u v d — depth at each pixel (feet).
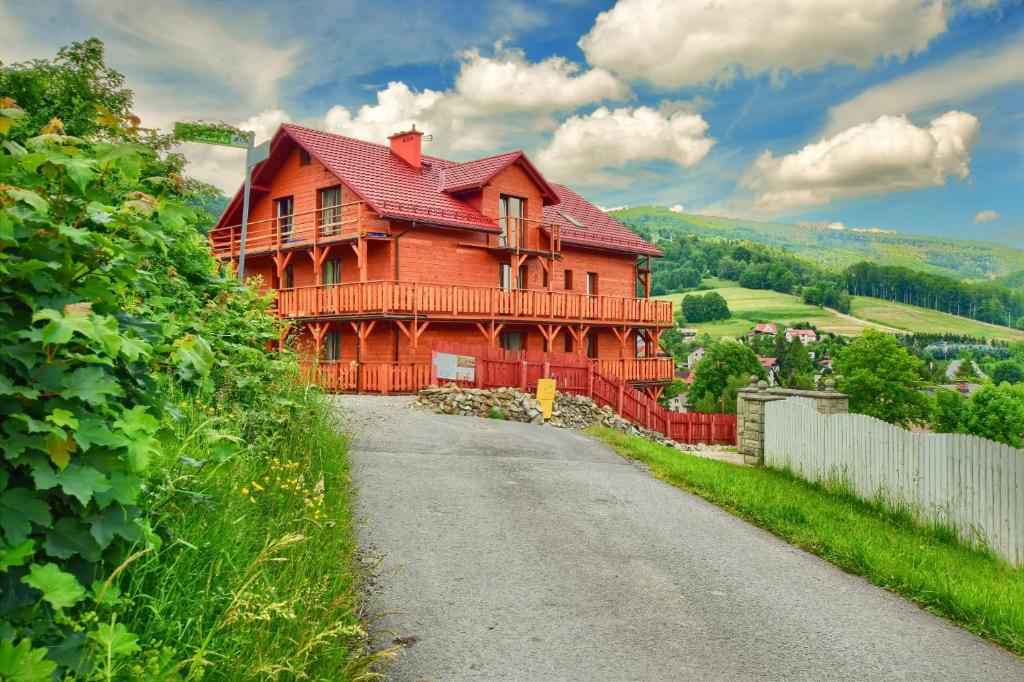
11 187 8.63
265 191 99.45
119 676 8.90
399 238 84.02
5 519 7.79
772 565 24.68
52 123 9.97
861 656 17.99
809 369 441.27
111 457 8.88
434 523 25.79
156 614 10.24
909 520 34.47
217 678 10.70
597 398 75.15
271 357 28.30
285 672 11.89
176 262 24.06
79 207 9.70
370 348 87.04
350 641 15.70
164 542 11.82
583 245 105.70
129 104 56.34
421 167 97.81
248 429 21.71
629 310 106.73
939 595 22.30
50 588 7.84
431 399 59.57
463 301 83.61
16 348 8.18
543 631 17.94
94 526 8.59
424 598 19.35
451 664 15.90
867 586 23.59
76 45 54.49
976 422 240.73
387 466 33.65
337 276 90.99
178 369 17.52
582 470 37.78
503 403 59.21
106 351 8.79
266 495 18.22
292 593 13.79
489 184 92.48
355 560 21.09
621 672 16.12
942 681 16.96
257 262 102.89
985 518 30.58
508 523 26.66
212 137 44.21
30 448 8.21
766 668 16.93
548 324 94.32
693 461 45.21
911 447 34.68
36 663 7.07
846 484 38.86
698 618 19.54
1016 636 19.65
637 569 23.02
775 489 37.88
